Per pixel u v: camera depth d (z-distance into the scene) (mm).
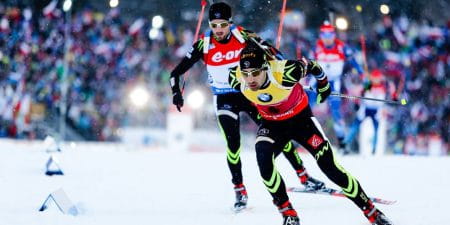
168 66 51406
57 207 17438
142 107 48281
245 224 15977
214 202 18906
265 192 20422
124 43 51781
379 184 21859
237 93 18859
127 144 39219
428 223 15922
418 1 54062
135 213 17172
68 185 21438
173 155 31484
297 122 15570
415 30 51312
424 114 48281
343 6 53406
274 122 15625
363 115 34156
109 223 15844
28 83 49156
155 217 16672
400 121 47562
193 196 19812
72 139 47719
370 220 15234
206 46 18734
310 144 15477
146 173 24719
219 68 18672
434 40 50844
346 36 49000
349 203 18484
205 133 39250
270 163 14961
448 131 48531
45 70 49969
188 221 16234
